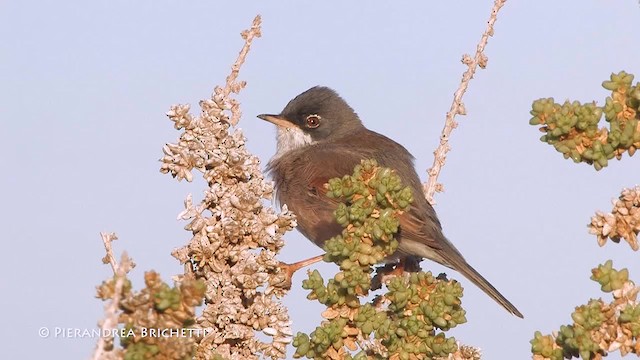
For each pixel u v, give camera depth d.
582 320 8.12
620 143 8.80
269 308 10.30
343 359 9.66
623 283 8.17
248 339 10.25
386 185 9.48
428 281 9.60
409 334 9.55
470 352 10.37
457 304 9.55
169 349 7.33
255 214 10.81
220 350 10.13
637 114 8.88
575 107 8.90
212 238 10.45
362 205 9.55
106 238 9.73
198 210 10.58
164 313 7.36
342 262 9.64
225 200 10.67
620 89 8.89
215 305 10.30
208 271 10.48
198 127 10.88
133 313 7.30
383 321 9.52
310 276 9.69
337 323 9.63
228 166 10.84
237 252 10.45
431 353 9.53
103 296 7.20
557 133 8.89
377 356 9.62
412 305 9.68
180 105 10.88
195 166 10.83
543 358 8.44
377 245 9.64
